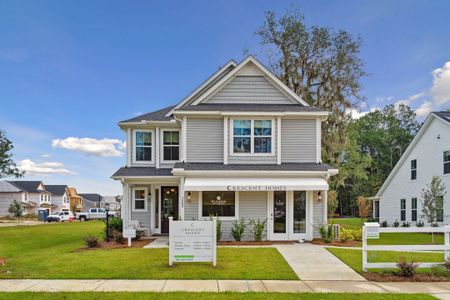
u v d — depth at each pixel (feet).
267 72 67.77
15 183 264.31
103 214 218.79
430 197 82.94
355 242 60.90
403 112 230.07
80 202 352.08
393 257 46.55
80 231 100.07
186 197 62.54
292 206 62.85
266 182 59.21
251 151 64.59
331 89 96.99
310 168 62.28
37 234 90.99
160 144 73.97
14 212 214.69
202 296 28.32
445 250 38.40
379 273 37.40
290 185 58.08
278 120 64.64
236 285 32.19
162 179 70.33
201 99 67.56
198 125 65.10
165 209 73.46
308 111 64.39
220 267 39.22
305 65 100.07
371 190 209.77
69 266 39.50
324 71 98.17
